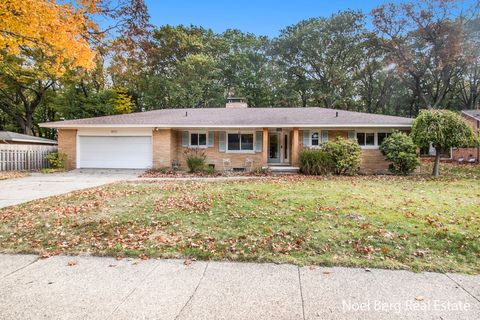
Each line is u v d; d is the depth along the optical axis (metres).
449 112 13.33
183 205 6.54
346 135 16.27
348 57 33.03
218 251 3.96
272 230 4.73
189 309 2.62
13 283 3.13
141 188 9.51
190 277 3.26
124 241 4.34
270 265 3.55
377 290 2.96
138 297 2.84
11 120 31.77
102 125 15.80
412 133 13.87
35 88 28.00
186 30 32.34
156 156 16.20
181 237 4.48
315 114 17.41
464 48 24.14
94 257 3.83
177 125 15.57
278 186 9.59
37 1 6.09
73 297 2.84
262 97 34.78
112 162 16.64
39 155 17.36
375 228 4.76
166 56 30.45
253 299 2.79
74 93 27.45
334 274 3.31
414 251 3.91
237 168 16.84
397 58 27.42
